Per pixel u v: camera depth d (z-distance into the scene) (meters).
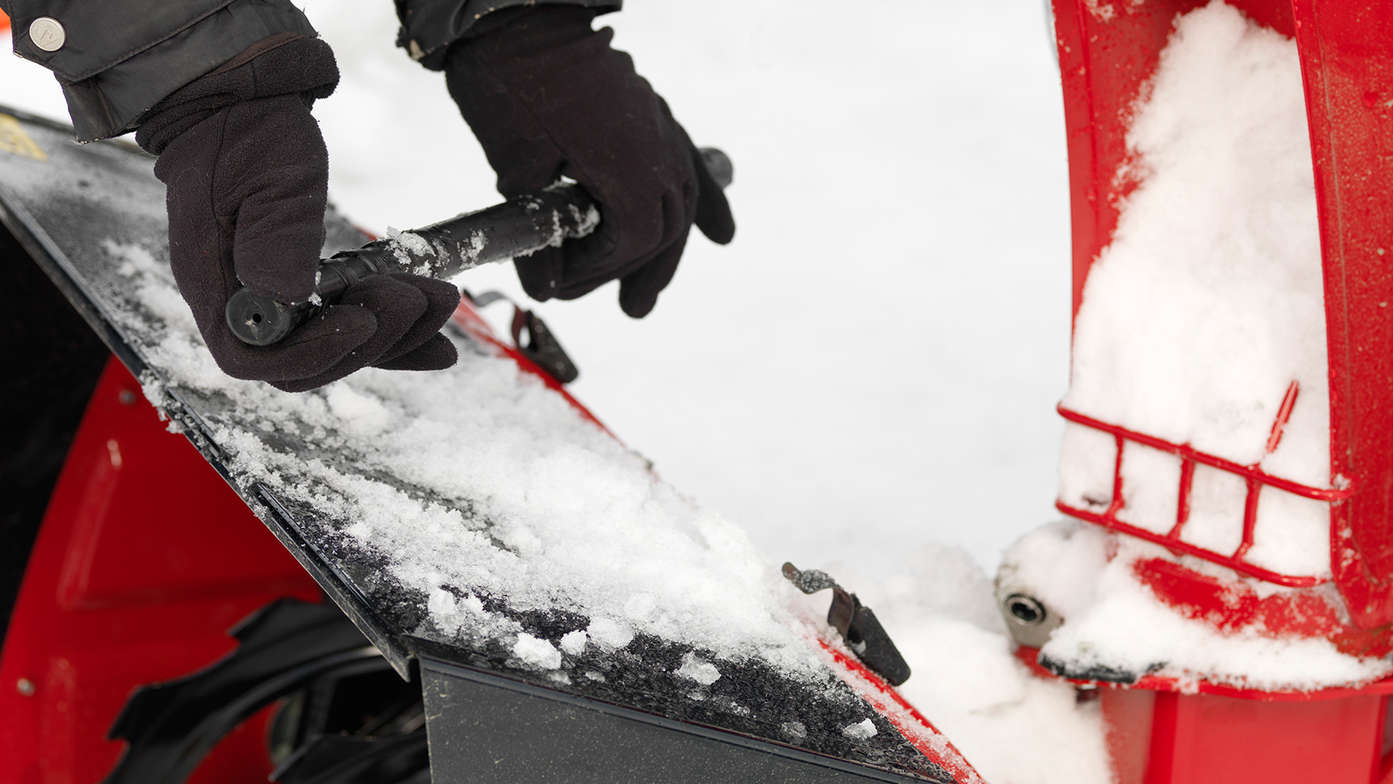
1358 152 0.88
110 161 1.47
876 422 2.37
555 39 1.16
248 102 0.91
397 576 0.89
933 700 1.16
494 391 1.26
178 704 1.40
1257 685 1.04
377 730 1.60
